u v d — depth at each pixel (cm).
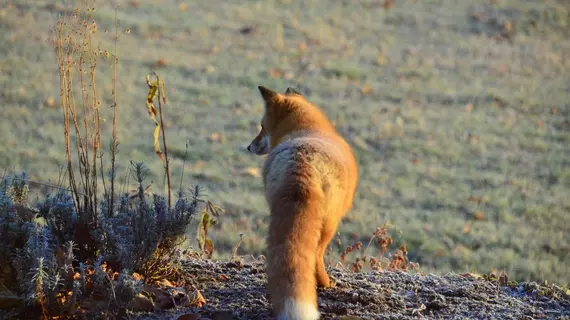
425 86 2934
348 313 738
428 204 1914
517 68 3216
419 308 755
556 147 2433
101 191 1430
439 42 3459
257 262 900
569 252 1631
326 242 770
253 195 1853
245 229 1576
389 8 3831
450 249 1599
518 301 797
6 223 706
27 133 2159
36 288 643
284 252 655
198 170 2009
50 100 2395
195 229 1363
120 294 684
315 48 3256
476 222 1789
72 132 2191
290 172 712
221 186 1917
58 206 751
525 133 2544
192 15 3497
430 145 2362
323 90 2800
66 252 712
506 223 1811
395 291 812
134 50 2956
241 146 2247
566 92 2986
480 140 2445
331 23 3597
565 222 1828
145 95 2559
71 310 662
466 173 2166
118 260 736
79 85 2508
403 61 3194
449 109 2722
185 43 3141
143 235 741
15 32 2903
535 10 3897
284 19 3575
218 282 809
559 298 812
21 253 691
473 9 3884
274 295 645
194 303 736
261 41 3272
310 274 653
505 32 3631
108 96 2481
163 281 770
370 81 2942
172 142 2208
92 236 743
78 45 866
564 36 3684
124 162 1986
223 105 2581
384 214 1791
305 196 688
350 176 782
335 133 939
